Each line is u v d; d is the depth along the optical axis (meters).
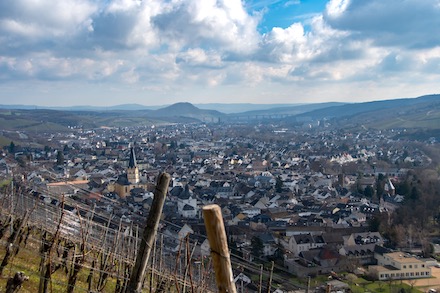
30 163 193.62
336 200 160.88
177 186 161.88
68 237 31.27
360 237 112.81
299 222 125.75
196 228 105.50
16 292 19.66
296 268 87.19
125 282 27.77
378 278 89.38
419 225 122.69
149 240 12.35
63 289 26.14
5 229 30.05
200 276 32.19
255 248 95.38
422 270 91.62
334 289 70.69
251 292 60.50
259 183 191.62
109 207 111.56
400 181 175.12
